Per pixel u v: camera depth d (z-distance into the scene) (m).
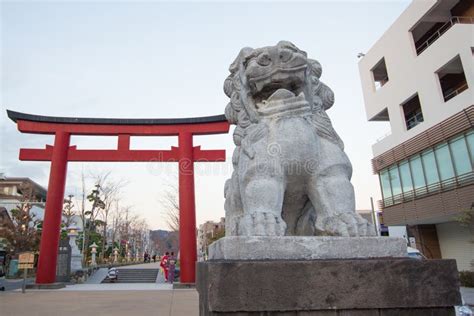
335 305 1.65
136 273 17.88
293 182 2.31
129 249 43.19
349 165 2.35
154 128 12.83
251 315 1.61
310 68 2.62
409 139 16.08
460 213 13.05
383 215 18.11
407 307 1.67
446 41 14.14
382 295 1.67
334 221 2.07
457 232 15.67
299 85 2.47
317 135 2.40
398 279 1.70
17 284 16.89
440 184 14.22
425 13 15.34
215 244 2.15
